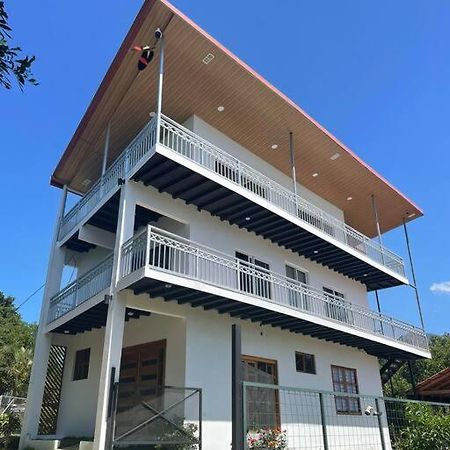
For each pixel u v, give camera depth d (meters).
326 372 15.57
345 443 13.68
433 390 19.22
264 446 9.63
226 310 12.13
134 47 11.12
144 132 11.77
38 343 14.30
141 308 10.59
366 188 19.20
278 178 17.39
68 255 16.75
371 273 18.73
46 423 14.90
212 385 11.34
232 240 13.88
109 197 12.18
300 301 14.09
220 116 14.41
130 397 9.39
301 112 14.44
